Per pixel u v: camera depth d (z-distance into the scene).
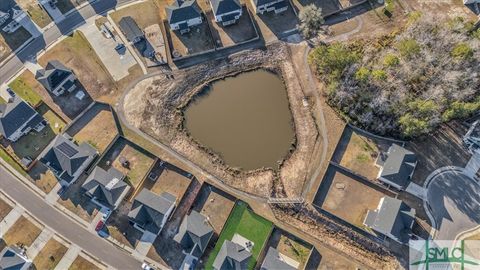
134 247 73.44
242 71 90.75
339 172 78.50
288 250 72.62
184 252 72.56
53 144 77.44
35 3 99.19
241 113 86.44
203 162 81.12
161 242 73.69
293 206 76.31
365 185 77.06
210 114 86.81
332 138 81.62
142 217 72.75
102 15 97.75
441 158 78.12
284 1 94.56
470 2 93.12
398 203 71.12
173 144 83.19
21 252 72.75
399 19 93.50
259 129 84.38
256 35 93.00
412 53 82.69
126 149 82.25
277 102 87.38
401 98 79.69
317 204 76.06
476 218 73.00
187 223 71.75
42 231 75.25
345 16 94.88
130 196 77.50
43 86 88.62
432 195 75.06
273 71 90.50
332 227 74.31
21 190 78.94
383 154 78.62
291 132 83.69
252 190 78.12
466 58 80.19
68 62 92.06
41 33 96.00
